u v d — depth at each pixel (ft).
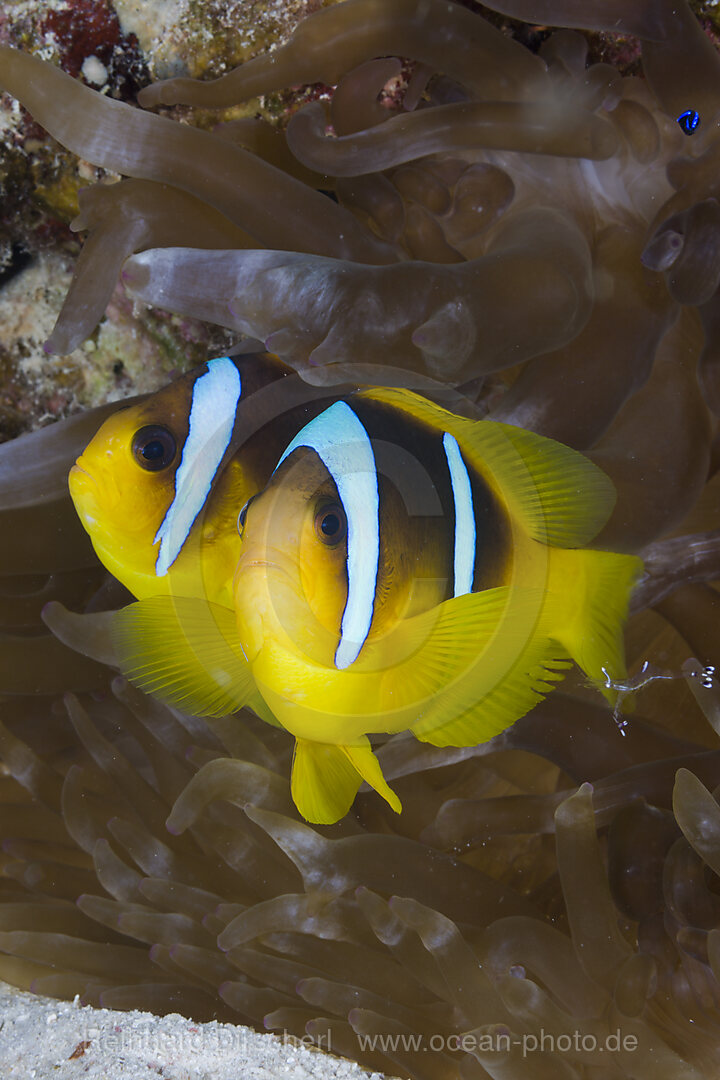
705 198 2.12
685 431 2.14
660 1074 1.90
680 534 2.20
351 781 1.88
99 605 2.23
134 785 2.18
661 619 2.20
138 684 1.91
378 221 2.23
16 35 2.41
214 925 2.06
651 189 2.25
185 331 2.85
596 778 2.08
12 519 2.24
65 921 2.18
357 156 2.14
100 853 2.12
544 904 2.09
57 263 2.91
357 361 2.01
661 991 1.95
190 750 2.13
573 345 2.13
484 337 2.04
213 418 1.95
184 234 2.27
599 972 1.95
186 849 2.18
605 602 1.89
